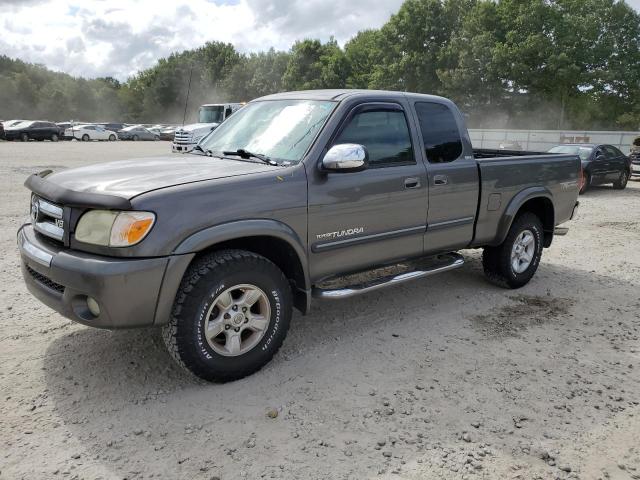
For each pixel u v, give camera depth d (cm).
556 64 4588
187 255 323
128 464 276
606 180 1585
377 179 423
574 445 307
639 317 520
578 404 352
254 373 374
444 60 5212
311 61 7338
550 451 301
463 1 5322
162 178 346
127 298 310
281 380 367
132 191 321
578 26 4612
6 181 1317
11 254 654
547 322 496
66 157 2258
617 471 287
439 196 474
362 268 437
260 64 9238
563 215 627
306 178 380
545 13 4700
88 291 309
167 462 278
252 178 356
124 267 306
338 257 412
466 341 445
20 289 530
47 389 344
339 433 309
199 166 385
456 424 322
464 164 497
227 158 417
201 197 331
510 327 480
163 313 322
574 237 902
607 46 4703
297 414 326
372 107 430
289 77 7400
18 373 363
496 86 4959
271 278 364
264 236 364
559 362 412
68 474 267
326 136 397
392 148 443
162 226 316
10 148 2909
